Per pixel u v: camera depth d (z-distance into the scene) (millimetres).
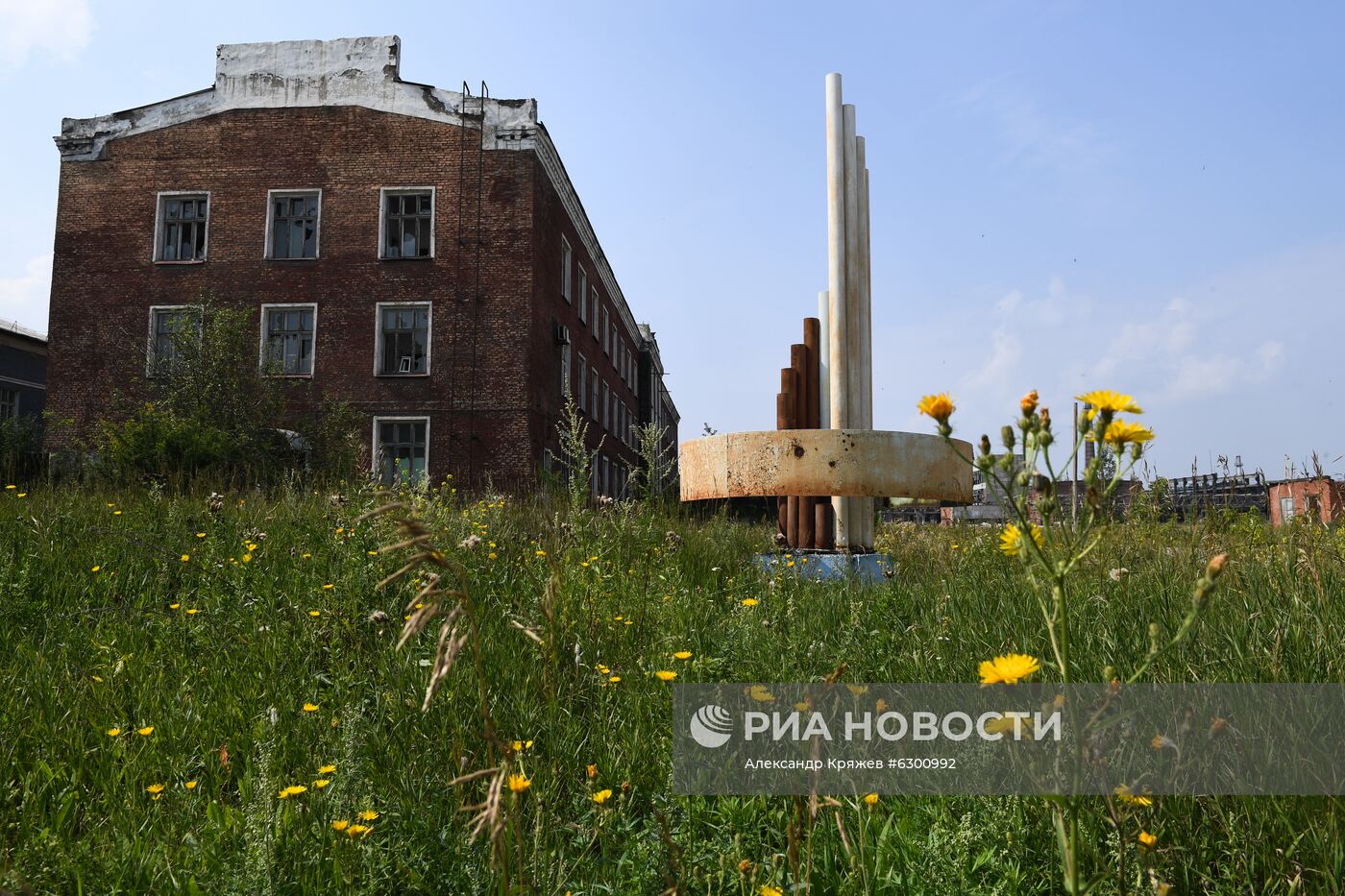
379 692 3018
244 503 7914
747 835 2070
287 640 3650
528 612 3656
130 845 2061
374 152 21297
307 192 21359
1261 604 3344
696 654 3277
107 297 21266
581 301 27359
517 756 2164
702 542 6758
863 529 7129
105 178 21688
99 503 7492
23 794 2348
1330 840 1806
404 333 21047
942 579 5301
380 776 2391
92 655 3580
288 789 2121
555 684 2922
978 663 3086
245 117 21641
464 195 21000
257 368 18500
